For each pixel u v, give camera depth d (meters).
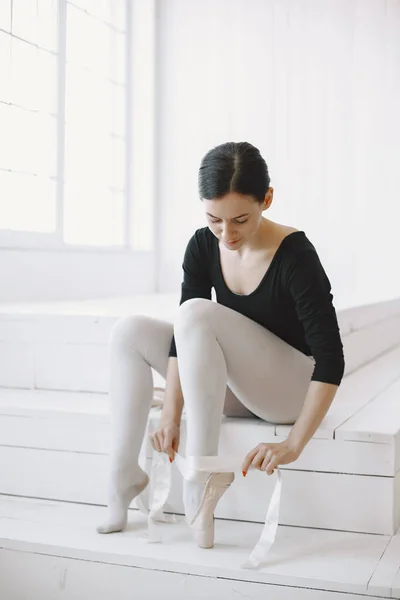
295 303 2.24
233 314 2.26
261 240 2.26
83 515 2.52
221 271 2.33
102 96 5.94
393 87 6.10
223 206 2.05
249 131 6.40
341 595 1.99
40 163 4.97
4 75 4.58
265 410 2.41
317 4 6.21
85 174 5.73
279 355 2.32
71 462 2.66
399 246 6.18
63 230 5.18
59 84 5.08
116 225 6.23
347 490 2.37
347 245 6.28
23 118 4.78
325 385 2.11
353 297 5.70
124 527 2.37
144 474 2.39
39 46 4.90
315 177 6.30
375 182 6.20
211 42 6.42
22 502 2.66
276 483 2.28
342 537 2.33
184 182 6.53
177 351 2.21
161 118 6.55
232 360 2.26
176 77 6.50
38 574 2.25
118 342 2.34
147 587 2.15
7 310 3.47
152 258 6.55
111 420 2.36
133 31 6.33
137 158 6.45
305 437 2.09
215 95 6.44
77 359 3.24
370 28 6.12
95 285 5.66
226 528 2.41
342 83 6.20
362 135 6.19
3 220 4.64
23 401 2.92
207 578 2.09
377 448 2.33
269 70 6.33
